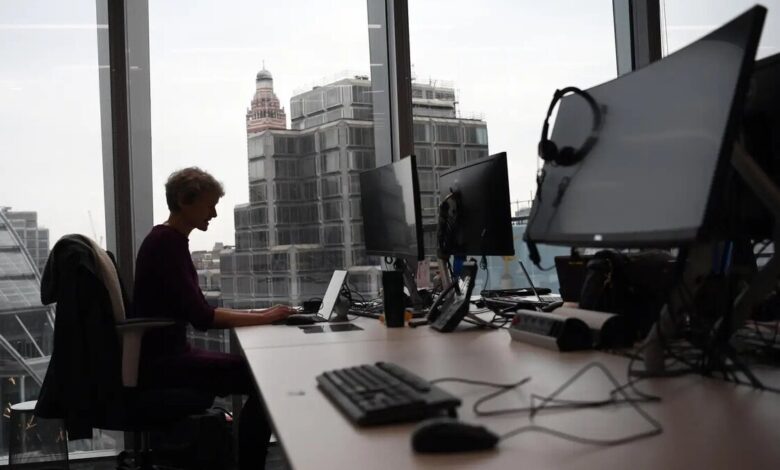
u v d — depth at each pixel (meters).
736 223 1.47
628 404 1.11
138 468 2.62
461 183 2.43
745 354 1.40
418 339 2.00
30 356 3.38
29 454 2.95
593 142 1.53
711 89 1.18
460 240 2.44
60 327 2.31
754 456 0.84
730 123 1.10
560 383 1.28
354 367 1.41
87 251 2.40
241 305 3.64
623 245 1.30
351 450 0.94
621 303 1.67
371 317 2.75
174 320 2.48
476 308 2.74
